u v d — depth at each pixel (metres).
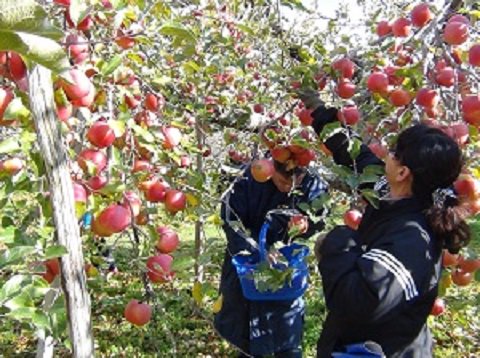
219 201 2.28
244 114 3.06
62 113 1.52
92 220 1.72
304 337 4.59
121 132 1.76
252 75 3.53
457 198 2.12
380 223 2.05
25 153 1.63
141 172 1.96
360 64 2.60
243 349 3.27
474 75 2.22
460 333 4.12
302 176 2.83
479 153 2.51
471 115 2.17
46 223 1.56
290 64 2.91
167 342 4.46
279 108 3.20
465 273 2.56
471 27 2.20
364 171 2.11
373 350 1.96
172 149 2.29
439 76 2.32
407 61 2.51
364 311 1.88
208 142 3.43
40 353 2.15
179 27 1.54
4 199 1.59
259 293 2.98
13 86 1.65
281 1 2.77
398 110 2.51
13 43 0.61
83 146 1.87
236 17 3.32
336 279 1.94
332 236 2.05
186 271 1.84
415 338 2.04
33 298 1.26
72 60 1.63
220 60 3.37
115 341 4.50
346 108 2.42
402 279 1.86
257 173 2.48
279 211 2.50
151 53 2.99
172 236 1.88
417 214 2.03
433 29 2.22
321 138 2.20
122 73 2.21
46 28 0.60
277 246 2.43
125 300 5.00
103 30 2.16
